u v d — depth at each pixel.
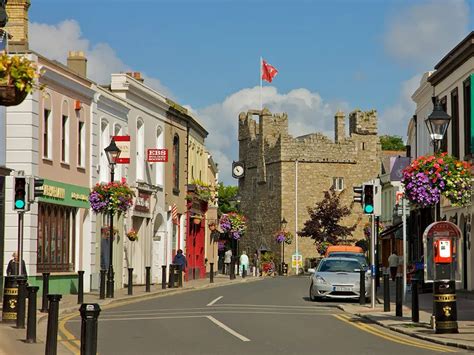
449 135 44.41
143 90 51.44
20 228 26.73
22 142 36.16
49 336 18.06
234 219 77.81
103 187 38.78
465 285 41.31
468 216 40.47
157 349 19.94
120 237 47.44
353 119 104.00
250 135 111.81
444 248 22.95
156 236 55.84
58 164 39.19
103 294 36.25
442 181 27.06
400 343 21.52
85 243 42.56
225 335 23.06
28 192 26.97
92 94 43.31
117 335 22.98
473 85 39.47
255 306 34.03
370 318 27.91
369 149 103.81
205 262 70.50
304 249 101.62
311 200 101.75
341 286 36.34
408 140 64.62
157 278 55.59
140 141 51.75
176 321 27.09
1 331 22.36
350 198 102.50
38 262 36.97
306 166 101.88
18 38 39.50
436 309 22.98
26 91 14.38
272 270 94.19
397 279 28.47
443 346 20.88
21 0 39.56
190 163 64.19
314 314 30.42
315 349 20.08
